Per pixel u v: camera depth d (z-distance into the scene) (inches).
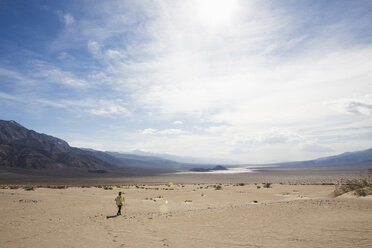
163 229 510.6
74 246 400.5
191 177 6063.0
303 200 910.4
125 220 630.5
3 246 409.1
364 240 370.3
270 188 1995.6
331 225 477.4
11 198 1182.9
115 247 389.7
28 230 534.9
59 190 1863.9
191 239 426.3
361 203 757.3
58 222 631.8
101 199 1261.1
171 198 1417.3
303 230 450.3
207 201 1257.4
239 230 478.3
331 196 1228.5
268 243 382.6
